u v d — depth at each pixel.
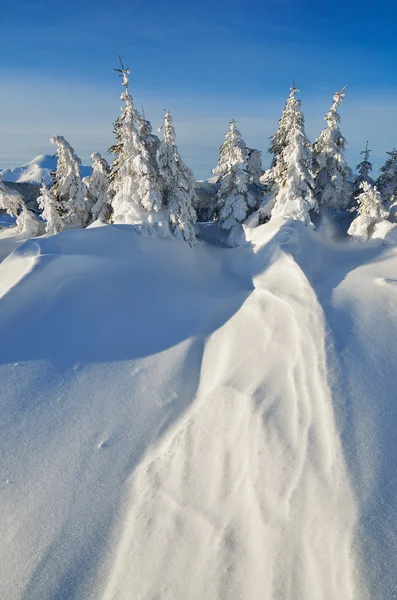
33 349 12.30
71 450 9.34
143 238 20.64
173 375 12.05
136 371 12.16
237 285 18.91
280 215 23.48
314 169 27.17
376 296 15.04
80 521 7.75
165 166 22.14
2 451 9.12
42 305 13.98
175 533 7.23
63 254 17.25
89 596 6.62
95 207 28.67
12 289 14.07
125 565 6.91
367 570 5.33
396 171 28.75
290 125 24.70
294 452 7.78
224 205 27.55
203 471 8.36
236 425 9.17
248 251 23.30
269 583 5.82
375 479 6.77
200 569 6.49
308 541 6.09
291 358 11.05
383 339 11.91
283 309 13.98
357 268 18.55
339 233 26.16
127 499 8.23
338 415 8.37
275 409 9.20
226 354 12.64
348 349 11.03
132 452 9.41
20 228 31.03
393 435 7.91
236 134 25.83
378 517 6.05
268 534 6.44
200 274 20.48
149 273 18.34
